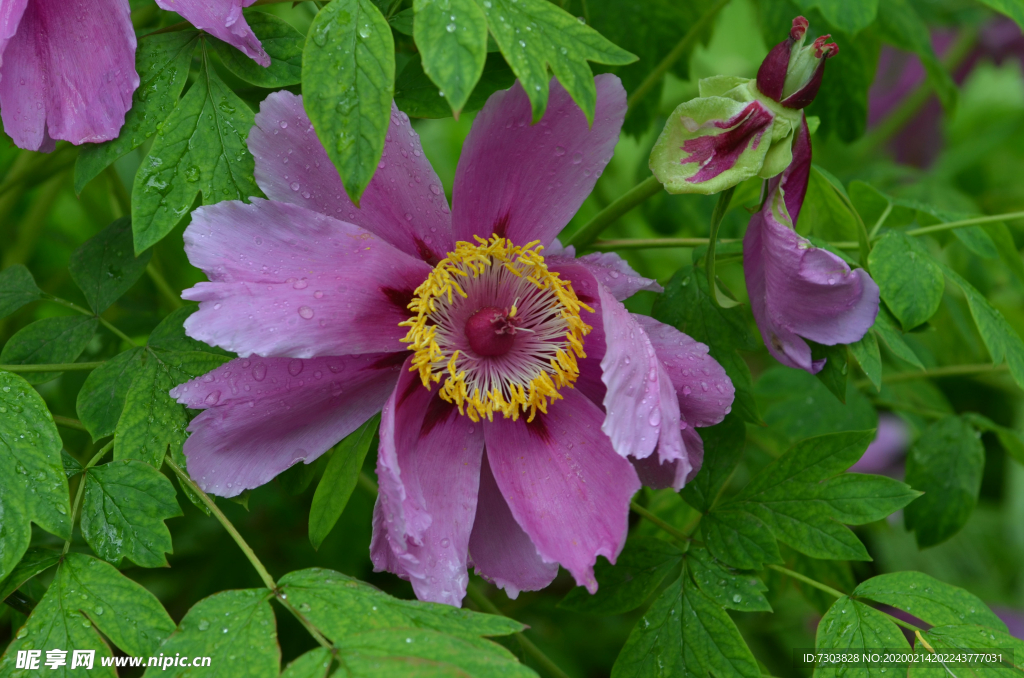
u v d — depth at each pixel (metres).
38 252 1.00
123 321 0.91
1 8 0.76
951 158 1.26
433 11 0.75
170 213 0.77
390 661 0.73
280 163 0.77
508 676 0.73
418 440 0.78
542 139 0.78
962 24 1.00
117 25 0.77
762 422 0.80
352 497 0.92
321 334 0.76
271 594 0.75
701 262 0.82
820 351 0.79
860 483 0.79
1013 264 0.86
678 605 0.79
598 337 0.79
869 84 0.91
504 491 0.78
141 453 0.77
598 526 0.77
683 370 0.78
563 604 0.80
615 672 0.79
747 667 0.78
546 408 0.79
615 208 0.81
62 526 0.75
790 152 0.77
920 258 0.81
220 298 0.75
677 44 0.90
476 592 0.84
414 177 0.78
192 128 0.77
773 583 0.89
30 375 0.79
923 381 0.95
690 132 0.78
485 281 0.80
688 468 0.76
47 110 0.78
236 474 0.77
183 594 0.93
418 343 0.77
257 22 0.79
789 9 0.90
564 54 0.76
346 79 0.75
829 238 0.87
